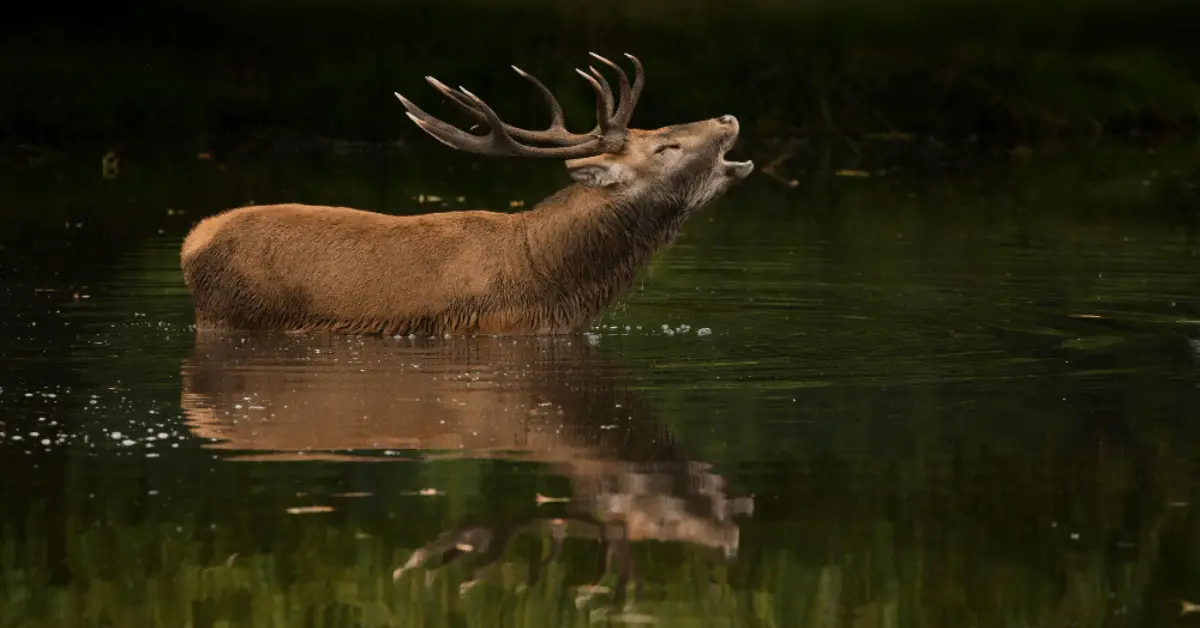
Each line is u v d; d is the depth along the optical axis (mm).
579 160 16984
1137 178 35438
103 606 9219
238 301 17156
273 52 44219
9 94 40938
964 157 40938
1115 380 14625
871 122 43875
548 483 11320
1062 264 22500
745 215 29000
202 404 13547
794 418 13125
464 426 12812
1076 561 9945
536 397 13836
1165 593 9461
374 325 17047
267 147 41531
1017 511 10812
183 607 9203
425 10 45062
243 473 11516
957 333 17109
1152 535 10375
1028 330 17281
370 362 15430
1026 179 35500
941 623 9047
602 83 17281
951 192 32969
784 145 42688
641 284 20703
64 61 42688
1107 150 41812
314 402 13617
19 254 23062
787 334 17047
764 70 43812
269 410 13328
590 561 9914
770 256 23422
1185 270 21844
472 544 10141
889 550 10102
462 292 17000
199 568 9758
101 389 14125
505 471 11586
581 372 14945
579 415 13180
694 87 42562
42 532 10305
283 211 17469
